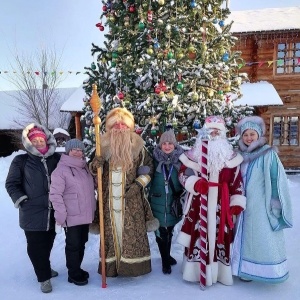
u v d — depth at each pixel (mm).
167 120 4340
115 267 3232
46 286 3143
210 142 3088
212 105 4496
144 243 3244
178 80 4219
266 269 3020
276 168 3055
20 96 17516
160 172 3377
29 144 3016
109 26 4523
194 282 3268
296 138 12742
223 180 3098
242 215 3146
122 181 3191
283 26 11992
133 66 4418
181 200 3459
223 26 4762
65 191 3090
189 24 4410
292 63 12562
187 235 3199
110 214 3211
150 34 4250
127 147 3158
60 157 3223
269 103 10617
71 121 16844
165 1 4297
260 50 12461
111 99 4629
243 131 3213
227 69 4391
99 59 4844
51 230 3178
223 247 3180
